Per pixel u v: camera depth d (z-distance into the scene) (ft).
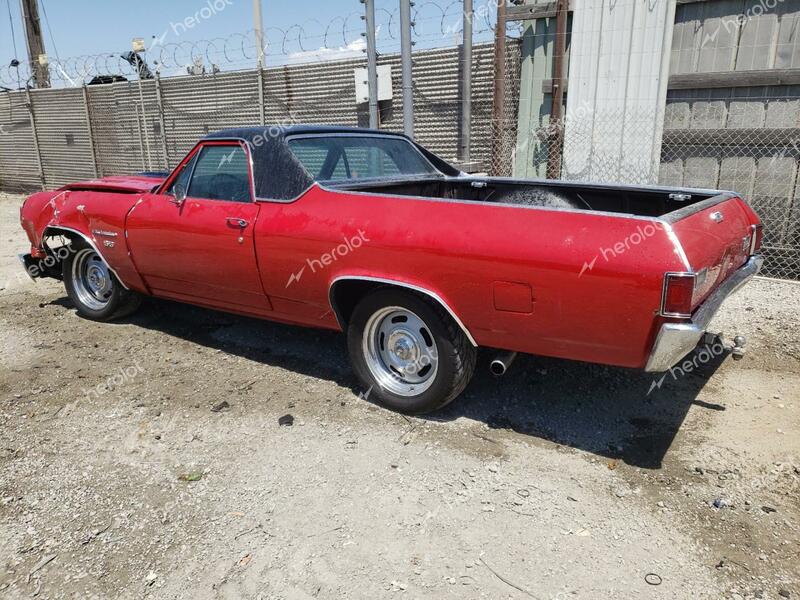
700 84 23.77
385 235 11.62
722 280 11.80
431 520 9.54
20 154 55.98
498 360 11.18
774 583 8.18
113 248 17.04
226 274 14.51
